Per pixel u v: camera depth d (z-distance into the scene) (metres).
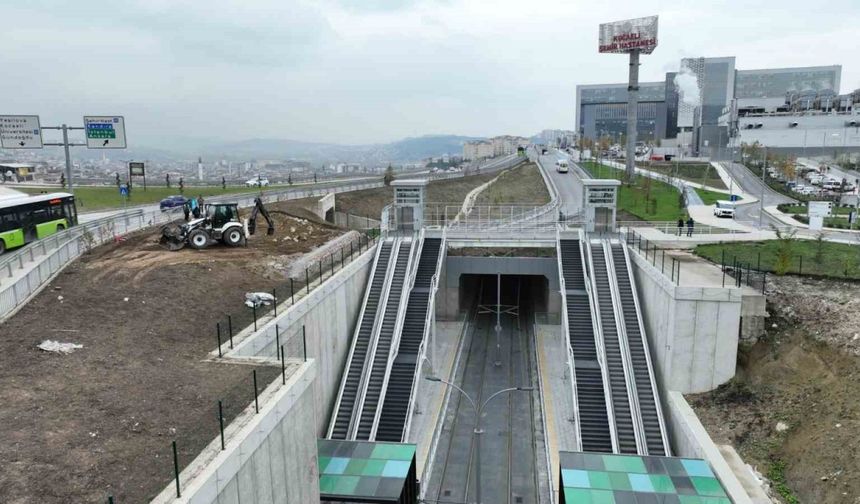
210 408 18.00
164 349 23.27
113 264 33.69
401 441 31.23
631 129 95.25
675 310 31.73
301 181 105.12
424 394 38.62
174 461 13.95
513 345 48.72
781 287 34.81
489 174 124.50
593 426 31.19
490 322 54.69
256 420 17.20
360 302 42.00
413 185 49.41
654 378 33.44
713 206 73.88
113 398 18.50
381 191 88.38
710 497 22.75
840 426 24.09
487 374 42.94
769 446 26.09
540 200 86.12
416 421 34.97
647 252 40.91
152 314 26.84
